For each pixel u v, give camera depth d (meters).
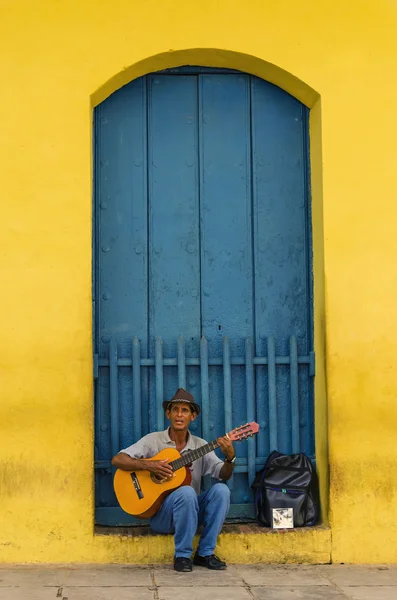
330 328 6.35
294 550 6.27
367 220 6.40
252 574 5.97
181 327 6.64
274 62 6.43
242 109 6.75
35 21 6.30
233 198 6.72
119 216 6.64
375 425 6.34
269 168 6.74
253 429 6.04
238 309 6.68
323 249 6.40
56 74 6.30
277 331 6.69
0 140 6.25
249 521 6.57
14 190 6.24
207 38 6.38
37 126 6.27
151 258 6.65
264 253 6.71
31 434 6.17
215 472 6.20
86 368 6.19
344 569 6.15
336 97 6.44
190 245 6.68
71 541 6.15
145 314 6.62
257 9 6.44
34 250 6.22
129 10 6.36
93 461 6.22
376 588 5.69
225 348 6.58
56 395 6.18
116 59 6.34
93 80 6.32
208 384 6.60
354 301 6.38
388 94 6.46
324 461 6.41
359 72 6.46
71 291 6.21
